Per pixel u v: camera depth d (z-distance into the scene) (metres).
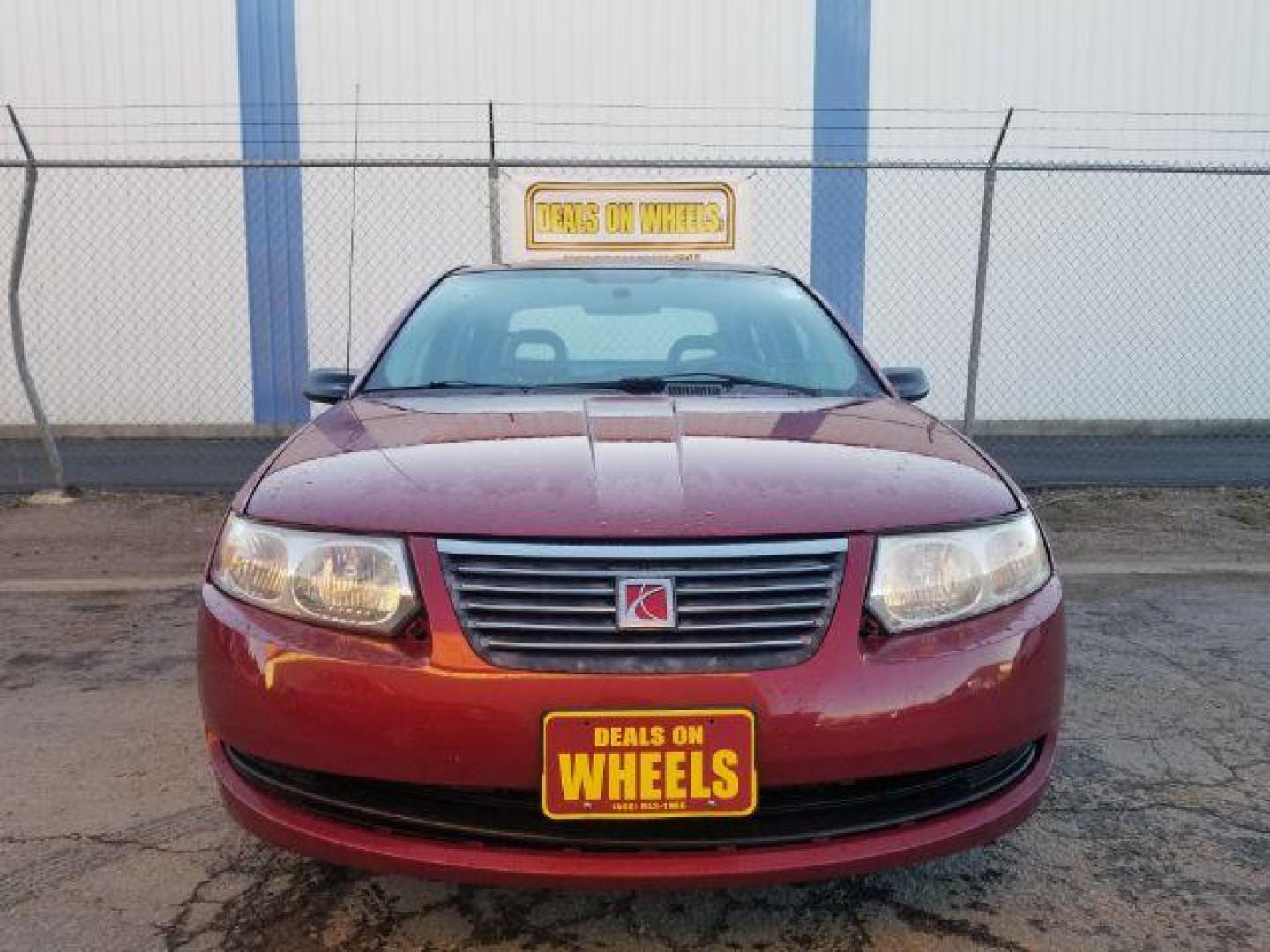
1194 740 3.05
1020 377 10.62
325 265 10.21
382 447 2.21
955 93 10.35
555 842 1.77
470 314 3.17
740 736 1.74
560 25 10.09
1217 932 2.10
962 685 1.85
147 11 9.92
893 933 2.09
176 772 2.82
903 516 1.94
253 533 2.00
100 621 4.25
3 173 10.06
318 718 1.81
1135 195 10.54
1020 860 2.37
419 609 1.82
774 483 1.97
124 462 8.68
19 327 6.69
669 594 1.76
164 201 10.12
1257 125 10.54
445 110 10.11
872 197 10.40
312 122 10.07
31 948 2.02
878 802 1.86
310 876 2.29
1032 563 2.08
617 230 8.15
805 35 10.22
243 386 10.33
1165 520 6.22
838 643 1.81
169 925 2.11
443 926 2.11
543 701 1.73
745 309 3.23
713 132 10.27
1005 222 10.48
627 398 2.64
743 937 2.07
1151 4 10.35
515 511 1.86
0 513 6.35
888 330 10.52
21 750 2.96
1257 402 10.83
